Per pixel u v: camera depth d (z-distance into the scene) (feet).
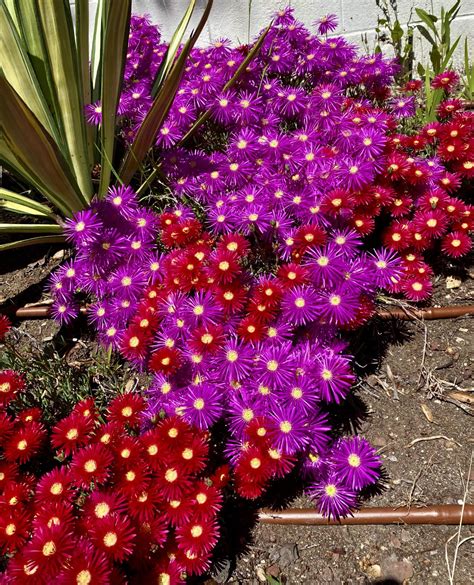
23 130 2.45
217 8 4.64
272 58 3.18
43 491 1.77
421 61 4.57
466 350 2.45
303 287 2.08
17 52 2.61
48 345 2.70
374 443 2.20
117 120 3.20
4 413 2.01
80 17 2.74
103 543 1.61
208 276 2.12
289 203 2.49
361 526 1.98
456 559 1.85
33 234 3.43
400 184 2.68
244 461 1.83
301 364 1.97
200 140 3.27
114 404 2.05
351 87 3.48
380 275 2.37
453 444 2.15
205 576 1.92
